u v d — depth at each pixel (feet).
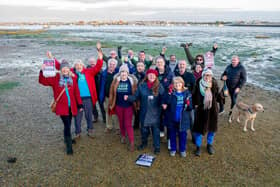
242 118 24.38
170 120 16.47
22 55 78.07
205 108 15.90
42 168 15.52
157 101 16.62
